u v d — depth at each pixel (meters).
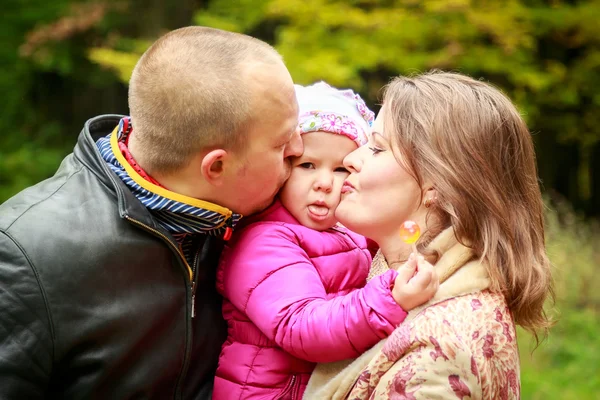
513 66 7.13
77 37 9.51
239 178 1.65
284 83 1.64
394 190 1.62
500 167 1.60
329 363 1.63
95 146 1.70
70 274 1.54
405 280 1.52
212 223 1.66
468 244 1.57
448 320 1.49
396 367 1.49
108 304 1.57
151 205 1.63
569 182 10.50
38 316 1.52
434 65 6.73
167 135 1.62
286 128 1.65
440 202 1.57
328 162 1.75
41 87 10.39
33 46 9.09
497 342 1.51
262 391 1.68
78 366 1.57
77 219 1.59
